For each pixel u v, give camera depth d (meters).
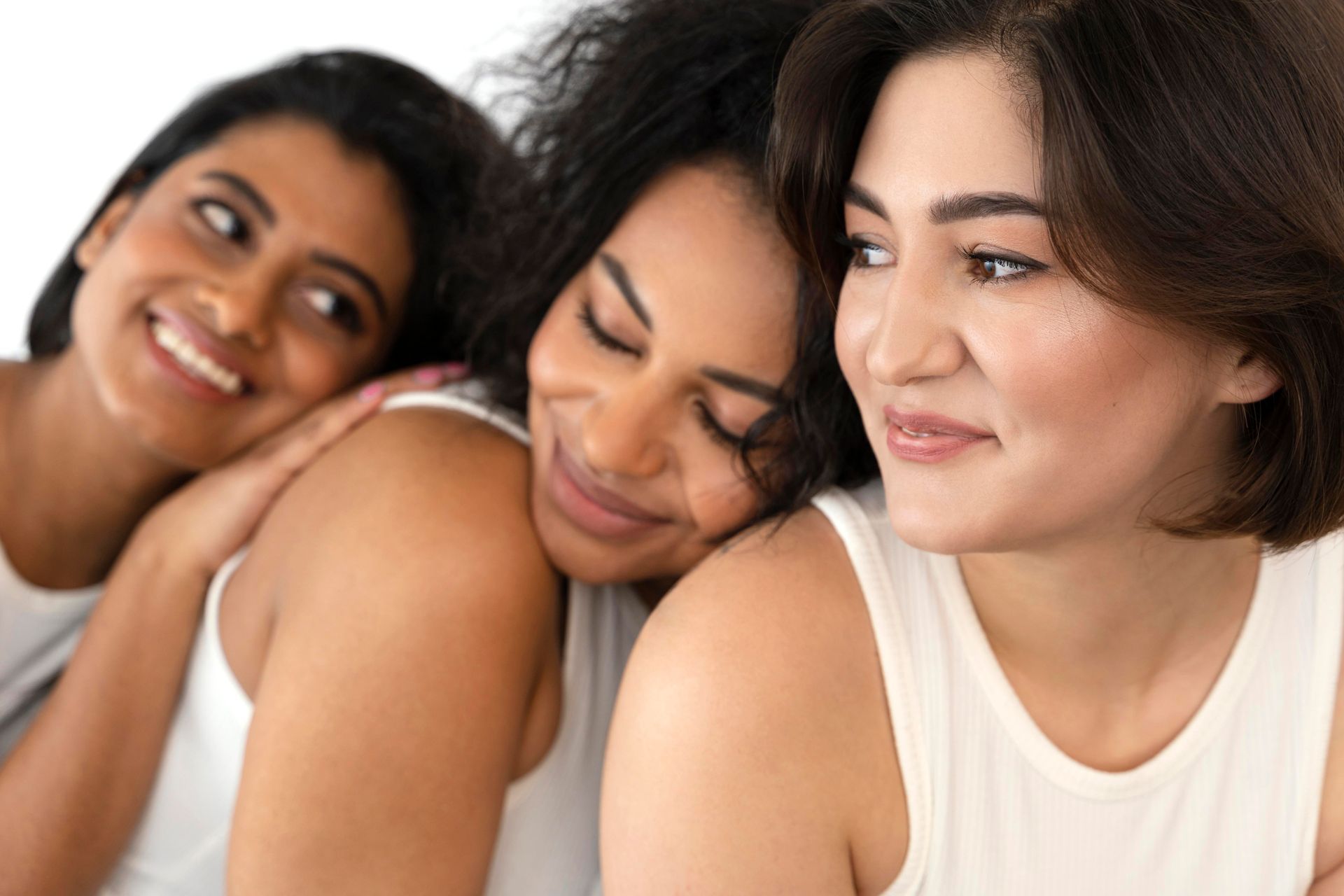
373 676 0.96
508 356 1.17
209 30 2.28
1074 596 0.91
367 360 1.39
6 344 2.28
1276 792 1.00
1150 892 0.98
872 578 0.93
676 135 0.98
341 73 1.37
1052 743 0.95
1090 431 0.75
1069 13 0.69
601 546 1.06
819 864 0.87
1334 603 1.01
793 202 0.88
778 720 0.87
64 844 1.16
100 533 1.42
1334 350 0.77
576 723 1.12
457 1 2.18
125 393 1.29
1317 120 0.71
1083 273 0.70
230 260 1.29
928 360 0.76
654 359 0.99
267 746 0.97
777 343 0.97
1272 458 0.83
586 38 1.13
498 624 1.00
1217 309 0.72
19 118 2.27
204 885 1.19
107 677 1.19
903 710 0.91
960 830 0.92
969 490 0.78
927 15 0.75
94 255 1.40
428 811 0.97
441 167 1.37
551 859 1.14
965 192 0.73
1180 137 0.69
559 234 1.06
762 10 0.99
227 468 1.25
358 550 1.00
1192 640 0.97
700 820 0.86
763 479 1.02
